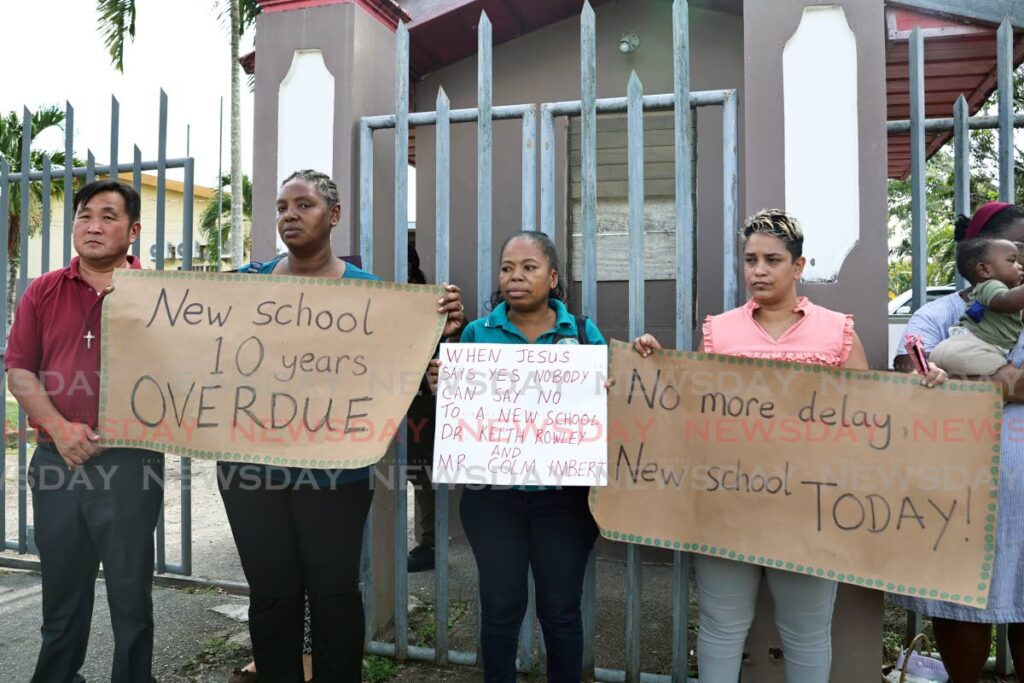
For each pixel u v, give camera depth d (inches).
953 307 100.0
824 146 107.6
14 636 133.1
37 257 605.3
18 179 168.2
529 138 119.0
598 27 190.4
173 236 706.2
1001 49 109.9
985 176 545.6
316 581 91.7
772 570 92.5
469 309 194.9
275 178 129.0
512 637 90.1
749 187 109.7
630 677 114.9
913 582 88.2
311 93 128.0
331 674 92.1
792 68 108.4
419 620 140.9
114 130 157.2
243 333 97.0
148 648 97.3
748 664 106.1
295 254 98.6
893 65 187.5
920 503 89.0
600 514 93.5
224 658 124.2
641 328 114.0
